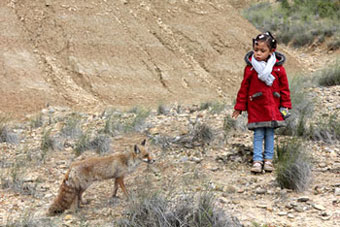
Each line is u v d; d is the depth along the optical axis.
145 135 10.52
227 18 30.58
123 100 19.88
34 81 19.70
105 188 7.36
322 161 7.96
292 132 9.57
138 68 22.92
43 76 20.42
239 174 7.61
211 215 5.32
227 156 8.58
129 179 7.67
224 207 5.96
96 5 26.33
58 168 8.59
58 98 18.75
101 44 23.31
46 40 22.78
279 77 7.74
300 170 6.84
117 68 22.28
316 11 37.41
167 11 28.94
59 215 6.10
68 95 19.30
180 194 6.30
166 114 13.54
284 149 8.16
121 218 5.62
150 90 21.41
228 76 24.98
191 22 28.73
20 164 8.70
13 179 7.61
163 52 24.98
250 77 7.78
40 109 17.17
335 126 9.48
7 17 23.06
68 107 17.88
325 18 35.19
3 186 7.48
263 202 6.21
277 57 7.98
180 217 5.31
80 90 20.12
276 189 6.71
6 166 8.78
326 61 28.86
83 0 26.20
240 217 5.60
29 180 7.75
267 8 41.50
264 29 35.94
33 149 10.02
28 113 16.58
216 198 6.20
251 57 7.82
